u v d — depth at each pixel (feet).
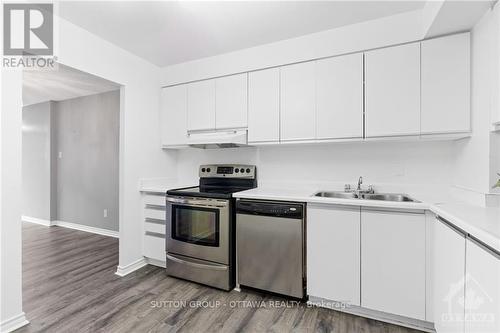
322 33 7.02
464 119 5.57
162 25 6.77
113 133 12.53
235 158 9.49
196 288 7.32
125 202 8.33
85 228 13.57
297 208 6.35
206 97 8.71
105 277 8.01
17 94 5.50
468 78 5.55
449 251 4.42
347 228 5.94
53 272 8.36
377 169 7.47
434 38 5.85
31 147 15.31
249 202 6.92
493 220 3.83
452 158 6.62
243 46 7.94
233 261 7.32
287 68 7.45
